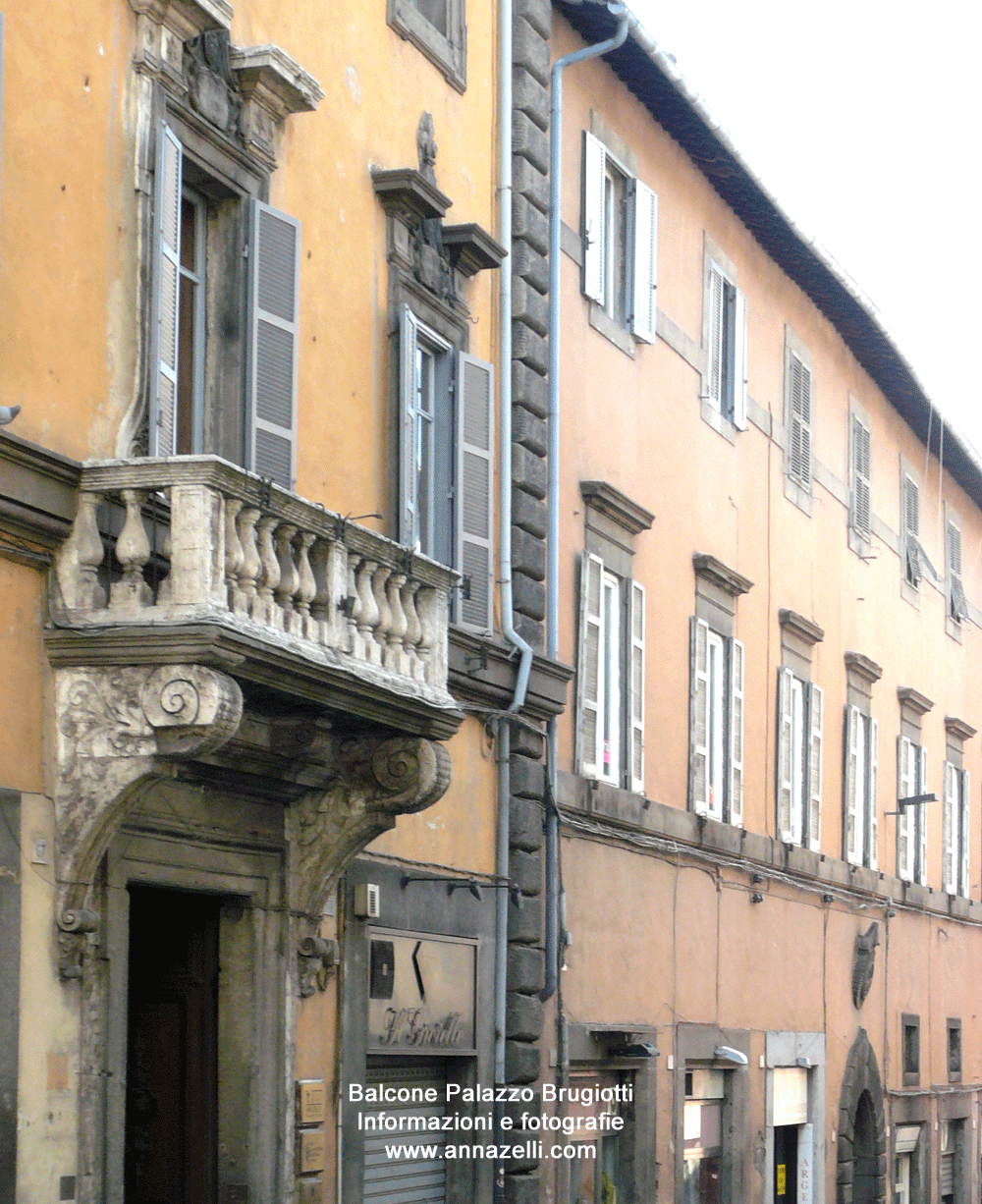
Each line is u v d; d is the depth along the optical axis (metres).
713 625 22.11
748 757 23.23
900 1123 29.08
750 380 24.00
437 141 15.73
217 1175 12.35
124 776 10.33
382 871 14.23
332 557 11.69
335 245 13.84
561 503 17.94
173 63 11.77
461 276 15.92
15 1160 9.87
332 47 13.96
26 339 10.34
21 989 10.05
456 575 13.21
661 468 20.70
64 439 10.59
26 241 10.38
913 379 29.62
